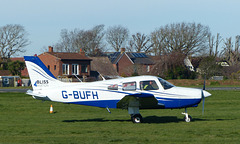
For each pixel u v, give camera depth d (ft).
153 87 181.78
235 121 187.62
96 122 190.80
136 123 183.73
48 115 236.43
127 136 143.13
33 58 189.98
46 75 189.88
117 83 182.80
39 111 260.42
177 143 128.57
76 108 276.00
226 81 599.57
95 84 185.06
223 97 349.00
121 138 138.41
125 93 181.16
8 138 141.18
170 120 197.26
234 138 136.56
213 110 255.50
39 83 189.26
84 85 186.29
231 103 301.22
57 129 164.04
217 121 188.44
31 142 132.36
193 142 129.90
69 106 288.30
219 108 269.44
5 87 627.05
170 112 245.65
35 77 189.47
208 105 291.17
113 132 153.58
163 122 187.93
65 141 133.39
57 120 203.00
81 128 166.81
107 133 151.12
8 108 275.18
